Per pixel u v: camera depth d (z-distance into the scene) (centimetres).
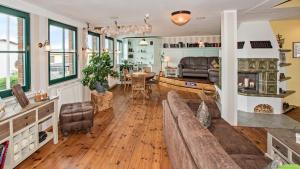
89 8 407
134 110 561
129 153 309
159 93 821
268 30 536
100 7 400
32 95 364
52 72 457
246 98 551
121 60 1085
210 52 1042
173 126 231
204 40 1049
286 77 569
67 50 525
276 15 482
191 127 174
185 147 167
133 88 704
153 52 1116
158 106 608
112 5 387
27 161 283
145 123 451
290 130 258
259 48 537
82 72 573
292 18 524
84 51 601
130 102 659
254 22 541
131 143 345
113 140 358
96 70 548
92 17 503
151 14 469
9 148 238
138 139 362
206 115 287
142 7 402
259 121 473
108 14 468
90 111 386
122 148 326
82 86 584
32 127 284
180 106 248
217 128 286
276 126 439
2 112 245
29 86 373
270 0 362
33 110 280
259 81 559
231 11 429
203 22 587
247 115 522
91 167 270
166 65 1107
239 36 557
